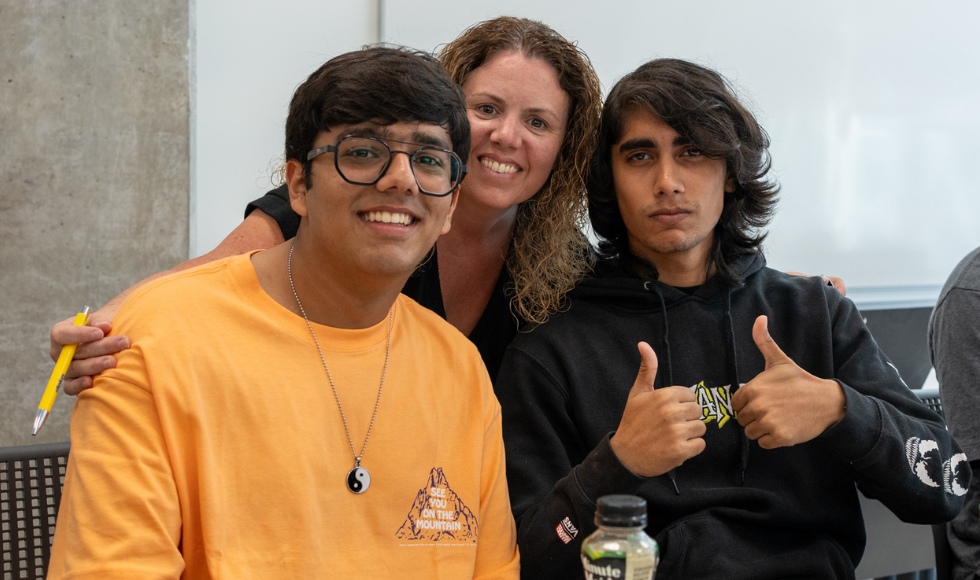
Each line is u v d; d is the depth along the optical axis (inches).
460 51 54.6
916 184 151.8
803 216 142.6
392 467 37.5
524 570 42.4
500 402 50.7
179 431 33.4
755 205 54.6
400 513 37.4
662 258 53.8
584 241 60.0
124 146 106.3
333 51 113.7
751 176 52.9
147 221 107.4
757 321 44.6
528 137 54.0
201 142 109.9
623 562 27.5
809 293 54.2
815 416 43.9
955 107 153.8
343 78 35.0
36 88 104.3
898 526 64.7
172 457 32.9
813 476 49.4
